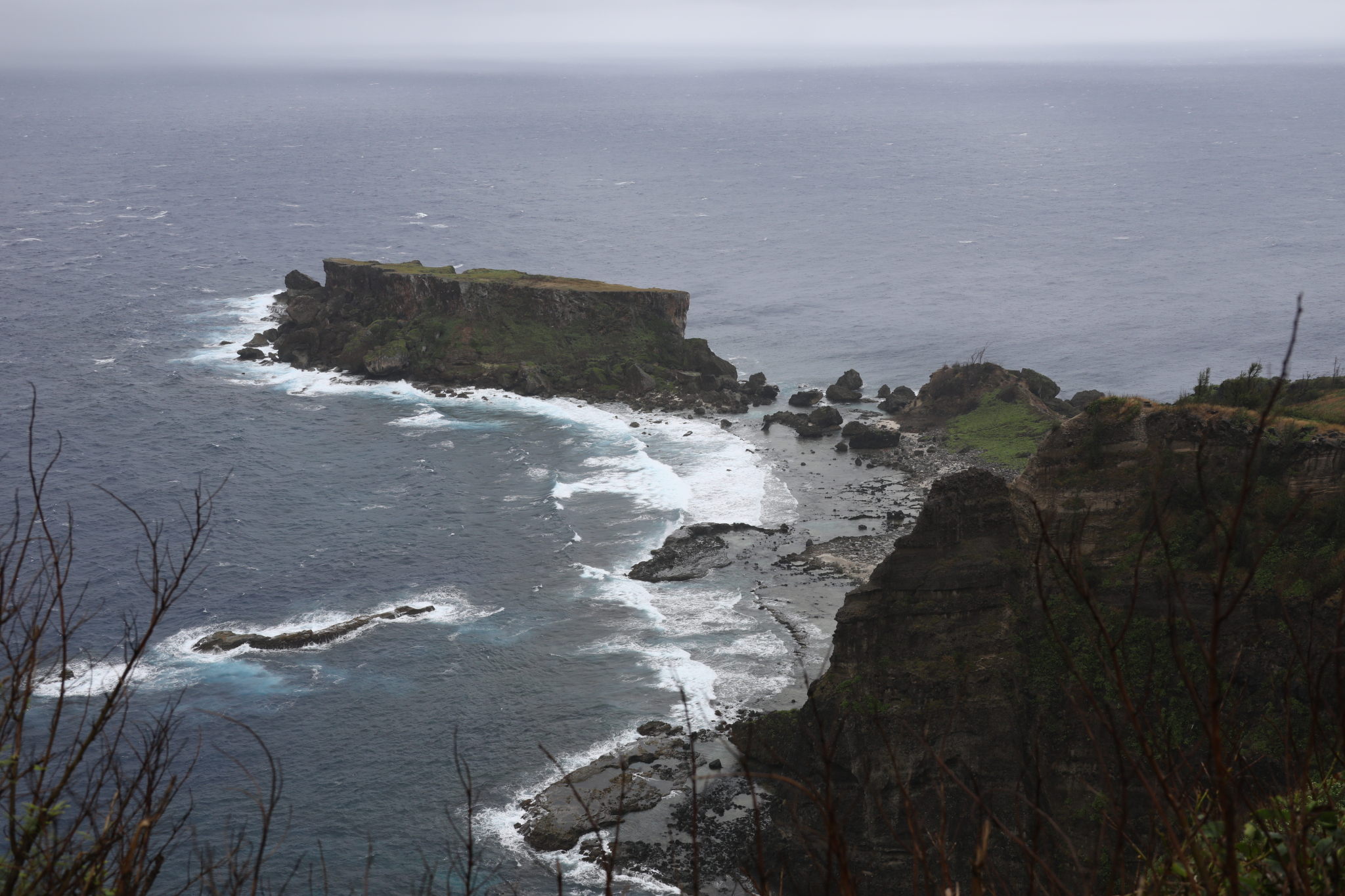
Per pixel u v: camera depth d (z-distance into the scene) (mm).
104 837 8211
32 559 86125
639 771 63094
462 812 60281
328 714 69000
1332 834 8281
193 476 108812
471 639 78375
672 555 91188
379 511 101562
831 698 55844
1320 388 65438
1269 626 47062
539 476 110312
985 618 55719
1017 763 51500
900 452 115625
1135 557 53125
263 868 53812
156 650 75062
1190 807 8297
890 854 52312
